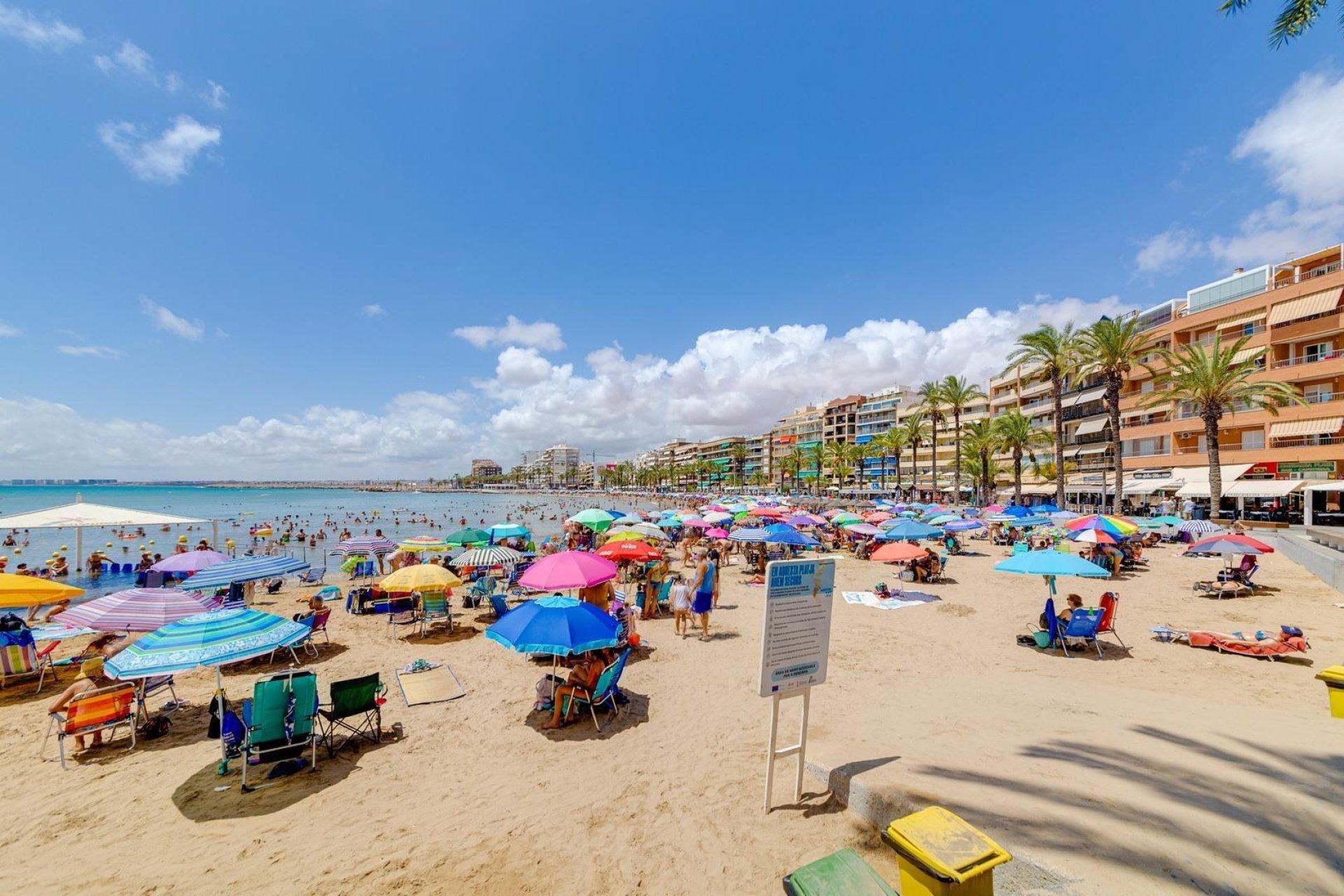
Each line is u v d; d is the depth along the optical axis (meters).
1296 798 4.20
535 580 8.84
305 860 4.66
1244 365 26.50
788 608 4.63
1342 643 9.84
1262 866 3.38
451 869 4.47
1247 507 34.88
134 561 28.34
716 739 6.68
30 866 4.69
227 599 14.27
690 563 21.62
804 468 112.38
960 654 9.82
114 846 4.93
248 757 6.11
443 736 7.05
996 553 23.64
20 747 6.94
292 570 12.55
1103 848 3.58
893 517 27.86
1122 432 44.44
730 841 4.55
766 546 20.28
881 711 7.05
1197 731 5.84
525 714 7.71
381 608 14.27
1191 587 15.17
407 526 53.31
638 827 4.89
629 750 6.53
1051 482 55.88
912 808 4.24
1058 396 38.84
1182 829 3.79
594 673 7.42
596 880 4.25
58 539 38.50
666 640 11.19
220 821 5.28
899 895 3.09
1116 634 10.12
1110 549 17.53
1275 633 10.42
